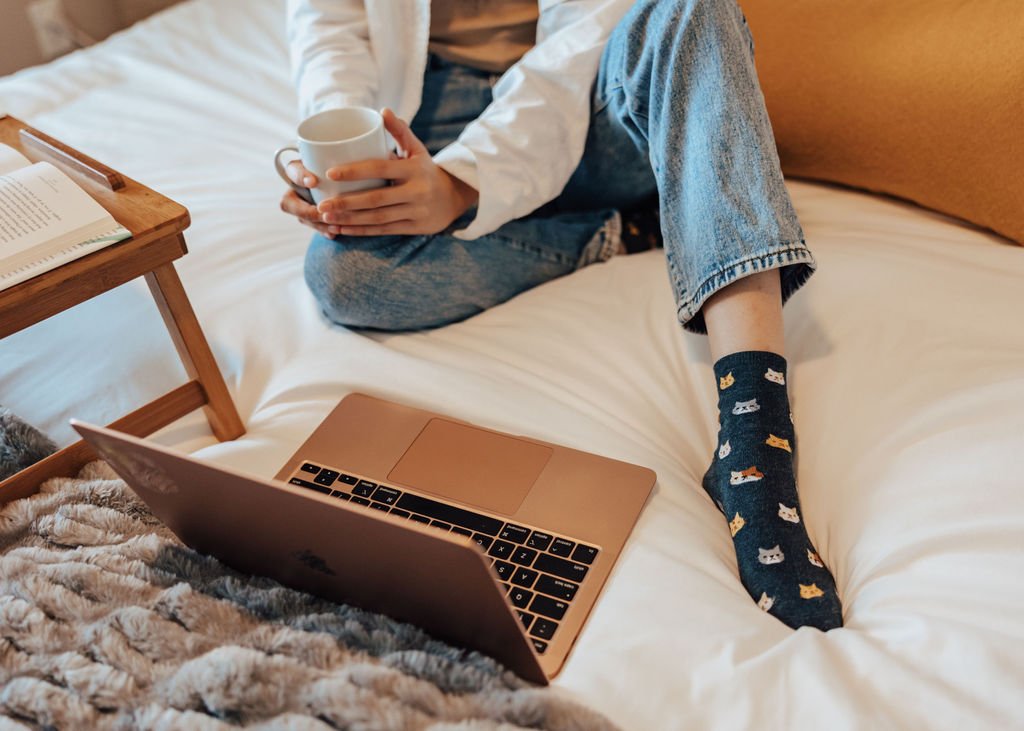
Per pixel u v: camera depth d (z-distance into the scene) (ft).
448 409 3.17
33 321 2.67
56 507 2.87
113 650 2.31
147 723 2.12
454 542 1.92
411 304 3.51
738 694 2.20
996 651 2.14
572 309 3.56
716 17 3.08
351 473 2.96
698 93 3.07
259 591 2.52
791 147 4.00
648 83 3.26
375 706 2.07
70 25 7.13
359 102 3.70
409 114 4.04
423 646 2.34
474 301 3.64
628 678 2.28
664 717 2.19
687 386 3.24
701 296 2.94
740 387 2.78
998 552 2.35
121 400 3.46
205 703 2.15
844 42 3.78
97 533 2.77
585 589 2.55
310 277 3.55
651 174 3.74
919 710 2.09
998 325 3.09
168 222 2.79
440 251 3.53
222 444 3.16
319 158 3.10
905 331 3.14
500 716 2.11
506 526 2.74
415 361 3.36
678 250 3.07
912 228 3.74
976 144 3.54
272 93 5.16
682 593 2.49
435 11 3.98
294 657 2.26
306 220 3.41
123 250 2.73
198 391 3.14
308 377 3.35
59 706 2.19
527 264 3.69
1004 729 2.01
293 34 4.03
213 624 2.41
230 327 3.65
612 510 2.75
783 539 2.55
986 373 2.89
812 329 3.24
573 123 3.57
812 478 2.85
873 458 2.78
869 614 2.40
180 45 5.65
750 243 2.85
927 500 2.57
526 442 3.00
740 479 2.66
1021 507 2.43
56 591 2.48
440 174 3.38
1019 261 3.45
